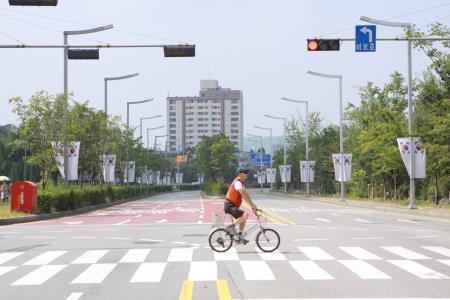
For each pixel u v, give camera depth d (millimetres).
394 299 8633
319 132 76688
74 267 11977
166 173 125000
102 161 48375
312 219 26641
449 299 8633
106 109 51344
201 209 38188
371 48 23234
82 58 24312
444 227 21594
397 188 46531
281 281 10133
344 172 48000
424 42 35344
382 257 13070
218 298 8742
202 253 13938
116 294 9172
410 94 33625
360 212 33375
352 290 9320
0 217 26000
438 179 38344
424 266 11750
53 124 35031
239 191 13758
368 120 44625
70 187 37375
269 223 23891
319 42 23062
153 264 12219
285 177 79938
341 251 14148
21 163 76250
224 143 91875
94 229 21797
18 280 10539
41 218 28734
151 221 26500
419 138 33312
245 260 12672
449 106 32250
